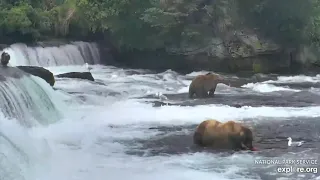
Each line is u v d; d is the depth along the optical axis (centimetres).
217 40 3156
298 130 1379
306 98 2059
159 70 3153
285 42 3206
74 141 1241
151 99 1977
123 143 1228
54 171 977
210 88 2055
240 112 1669
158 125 1451
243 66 3106
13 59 2681
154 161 1059
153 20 3206
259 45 3134
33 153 1038
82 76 2342
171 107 1766
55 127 1406
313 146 1190
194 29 3180
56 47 2988
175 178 935
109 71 2959
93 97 1873
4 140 1005
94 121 1502
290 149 1161
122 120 1526
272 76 2964
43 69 2005
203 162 1048
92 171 983
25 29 2962
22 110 1398
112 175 956
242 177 948
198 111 1686
